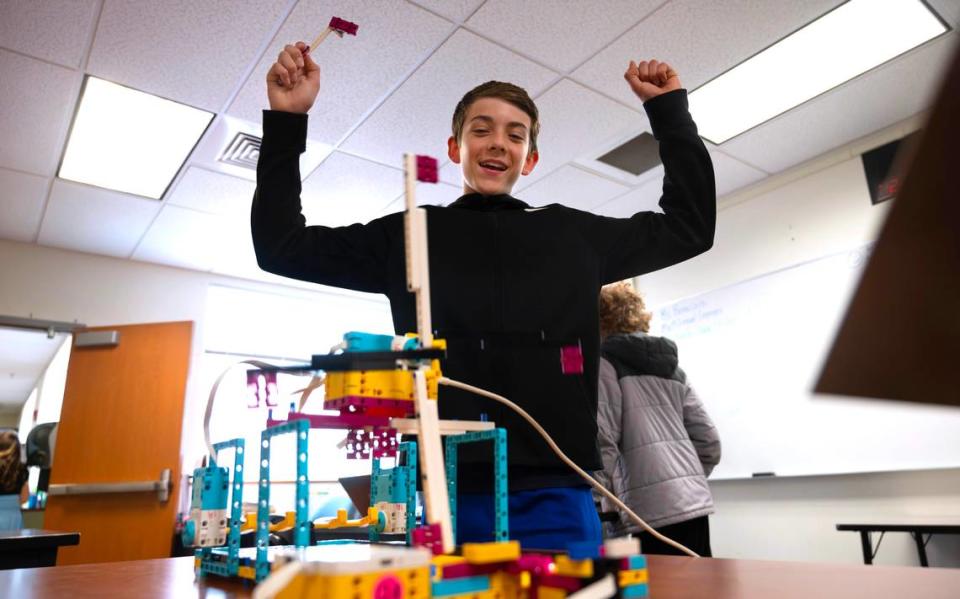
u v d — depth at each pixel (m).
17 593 0.53
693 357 3.32
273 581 0.30
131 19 1.91
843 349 0.19
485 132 0.86
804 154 2.94
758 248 3.16
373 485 0.75
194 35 1.99
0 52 2.02
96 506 3.05
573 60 2.18
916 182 0.19
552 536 0.63
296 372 0.51
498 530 0.53
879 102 2.54
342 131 2.54
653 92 0.88
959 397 0.19
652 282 3.67
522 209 0.83
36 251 3.44
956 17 2.07
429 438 0.42
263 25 1.96
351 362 0.46
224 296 4.09
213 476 0.63
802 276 2.93
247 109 2.37
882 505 2.56
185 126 2.48
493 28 2.01
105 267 3.62
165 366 3.32
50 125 2.42
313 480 3.48
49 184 2.84
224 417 3.18
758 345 3.04
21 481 2.89
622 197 3.24
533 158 0.97
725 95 2.46
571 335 0.73
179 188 2.93
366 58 2.12
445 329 0.70
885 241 0.19
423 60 2.14
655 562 0.68
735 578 0.53
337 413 0.54
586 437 0.70
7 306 3.28
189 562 0.79
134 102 2.32
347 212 3.28
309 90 0.75
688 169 0.83
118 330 3.35
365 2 1.88
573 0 1.92
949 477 2.40
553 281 0.75
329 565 0.32
